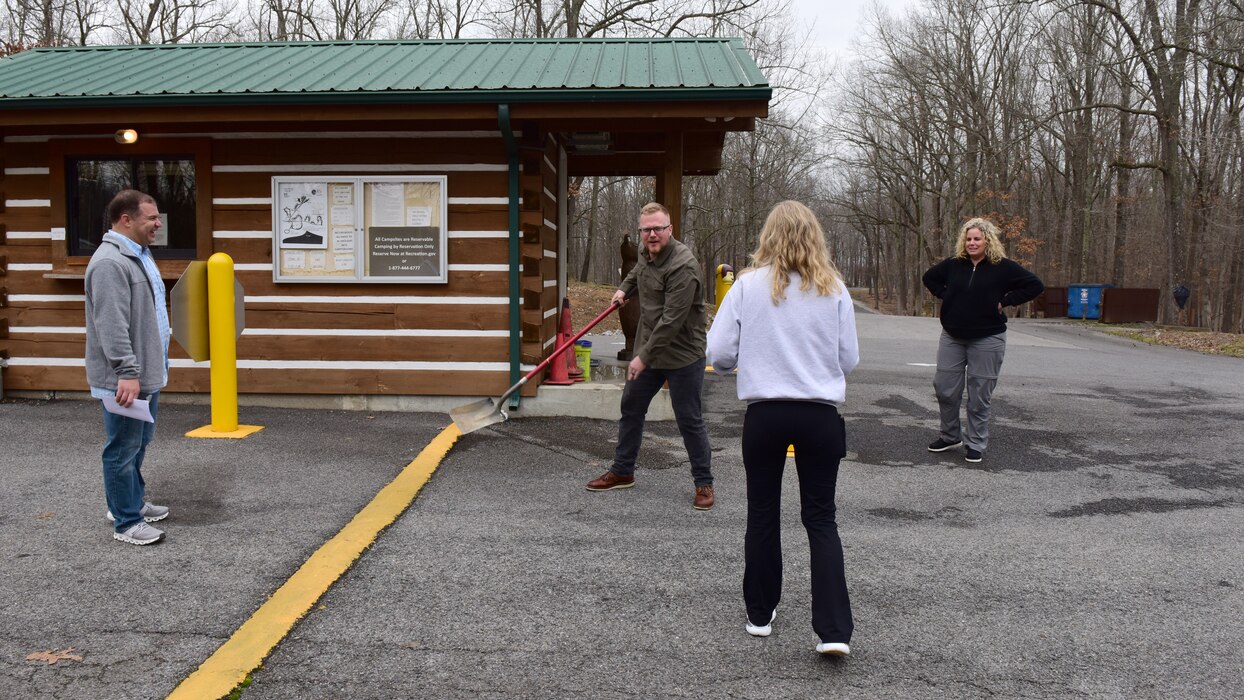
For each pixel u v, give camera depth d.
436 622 3.28
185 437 6.09
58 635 3.08
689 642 3.16
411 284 6.99
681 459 5.93
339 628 3.21
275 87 6.48
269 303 7.07
